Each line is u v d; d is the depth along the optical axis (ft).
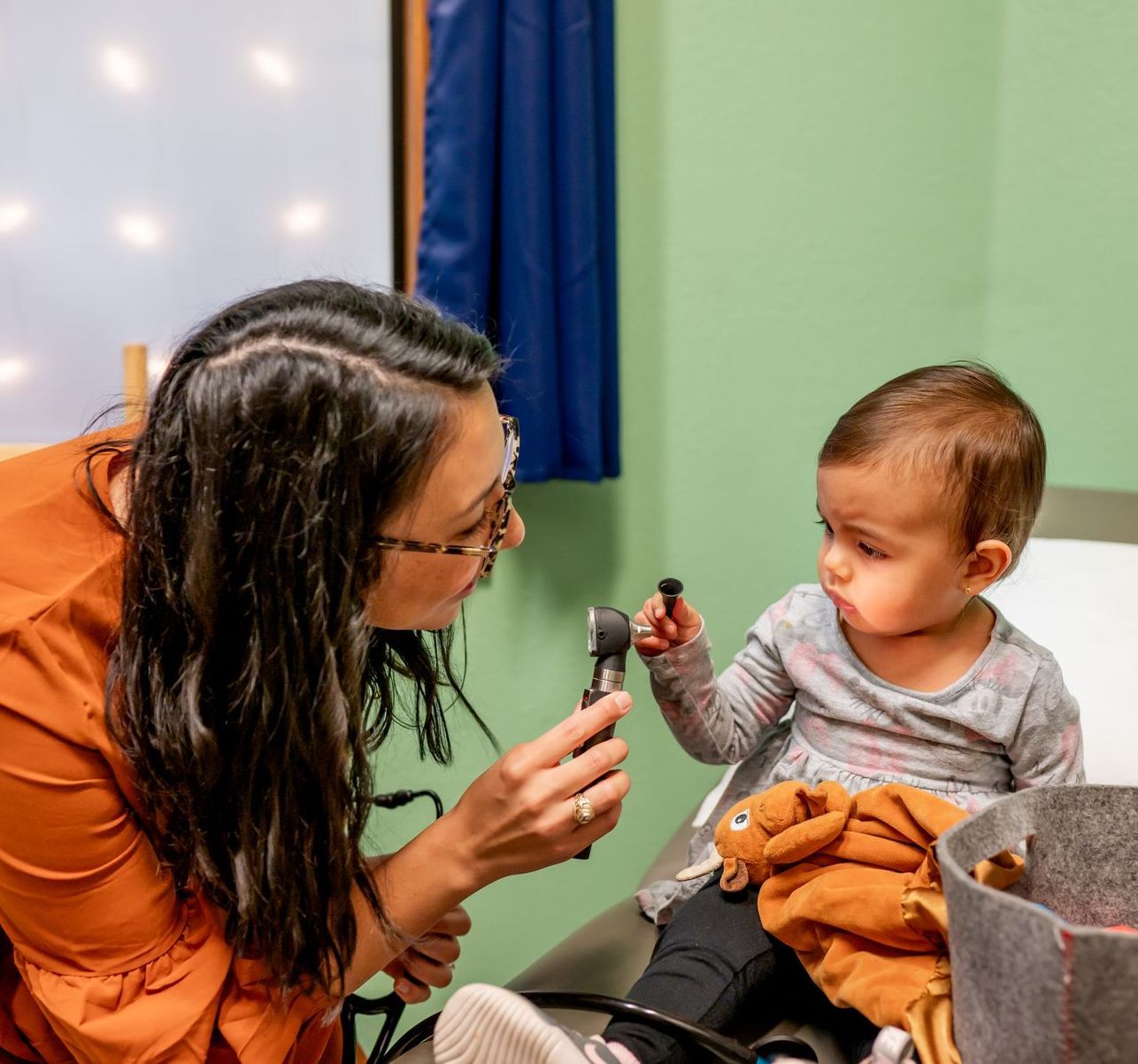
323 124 4.65
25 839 2.17
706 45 4.42
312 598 2.15
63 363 4.89
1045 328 4.35
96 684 2.26
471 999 2.21
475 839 2.43
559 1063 2.09
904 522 2.67
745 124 4.45
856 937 2.35
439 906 2.48
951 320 4.50
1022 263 4.35
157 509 2.21
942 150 4.37
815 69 4.38
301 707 2.21
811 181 4.46
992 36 4.24
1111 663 3.38
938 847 1.80
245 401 2.09
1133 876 2.07
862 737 2.95
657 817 4.99
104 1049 2.21
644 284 4.63
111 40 4.61
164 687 2.25
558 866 5.08
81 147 4.71
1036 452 2.76
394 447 2.12
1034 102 4.21
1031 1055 1.64
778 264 4.54
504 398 4.31
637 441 4.75
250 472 2.10
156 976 2.31
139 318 4.83
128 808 2.31
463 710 4.92
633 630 2.97
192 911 2.42
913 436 2.67
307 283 2.37
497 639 4.93
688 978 2.56
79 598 2.27
